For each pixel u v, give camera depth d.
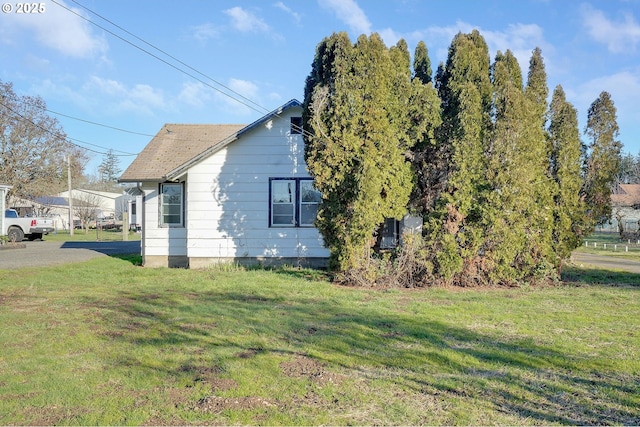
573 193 12.84
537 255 12.20
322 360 5.68
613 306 9.14
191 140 19.39
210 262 15.15
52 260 17.02
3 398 4.48
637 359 5.76
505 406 4.40
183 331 6.99
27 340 6.50
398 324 7.52
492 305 9.17
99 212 61.09
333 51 11.57
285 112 15.20
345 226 11.59
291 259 15.11
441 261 11.47
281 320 7.75
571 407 4.39
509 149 11.55
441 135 12.27
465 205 11.65
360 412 4.24
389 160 11.59
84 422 3.97
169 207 16.23
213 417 4.09
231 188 15.20
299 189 15.16
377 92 11.43
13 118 35.94
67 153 39.62
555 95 13.15
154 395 4.55
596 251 27.17
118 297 9.88
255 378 5.03
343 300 9.60
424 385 4.91
